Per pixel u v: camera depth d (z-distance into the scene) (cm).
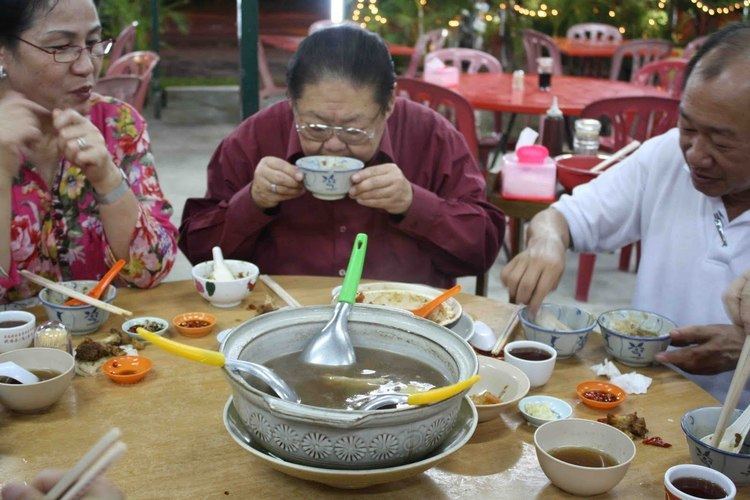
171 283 227
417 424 121
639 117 483
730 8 891
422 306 189
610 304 460
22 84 205
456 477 139
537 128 806
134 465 140
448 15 952
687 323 222
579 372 180
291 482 136
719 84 175
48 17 194
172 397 163
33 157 224
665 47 743
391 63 218
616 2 943
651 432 155
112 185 212
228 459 142
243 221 236
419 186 246
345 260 253
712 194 194
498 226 263
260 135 254
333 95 208
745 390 208
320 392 135
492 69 677
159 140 795
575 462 140
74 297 193
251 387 123
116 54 736
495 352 184
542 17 946
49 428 150
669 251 224
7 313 185
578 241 238
